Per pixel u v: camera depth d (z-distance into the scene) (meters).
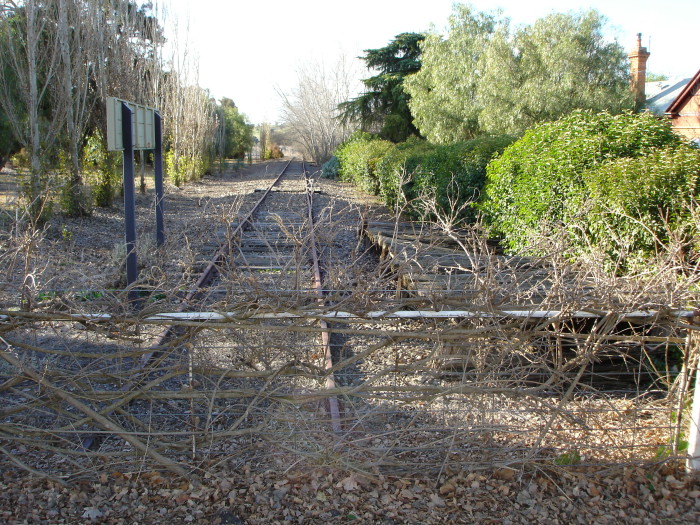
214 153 44.25
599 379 5.14
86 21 18.16
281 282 4.09
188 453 3.96
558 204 7.99
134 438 3.76
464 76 29.98
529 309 3.76
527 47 25.77
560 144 8.40
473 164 12.83
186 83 31.95
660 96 34.72
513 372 3.89
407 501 3.61
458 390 3.75
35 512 3.42
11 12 16.83
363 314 3.65
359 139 39.03
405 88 34.72
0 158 21.64
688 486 3.79
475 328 3.71
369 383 3.77
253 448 4.00
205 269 8.93
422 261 7.71
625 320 3.96
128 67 21.89
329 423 4.06
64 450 3.76
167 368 3.86
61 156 16.53
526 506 3.59
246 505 3.53
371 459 3.91
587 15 25.52
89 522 3.37
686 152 6.96
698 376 3.79
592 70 25.27
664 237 5.96
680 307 3.79
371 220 13.78
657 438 4.25
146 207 20.95
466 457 3.95
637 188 6.15
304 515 3.46
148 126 8.69
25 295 3.81
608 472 3.89
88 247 12.30
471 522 3.43
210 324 3.62
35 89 15.23
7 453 3.69
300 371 3.81
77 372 3.99
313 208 19.84
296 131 64.12
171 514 3.46
